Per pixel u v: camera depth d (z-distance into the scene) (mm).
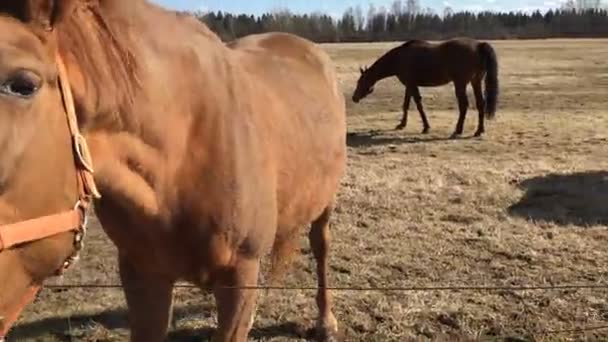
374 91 22141
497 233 6750
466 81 13172
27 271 1799
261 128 3062
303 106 3748
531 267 5875
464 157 10883
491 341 4566
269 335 4672
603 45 48344
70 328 4746
